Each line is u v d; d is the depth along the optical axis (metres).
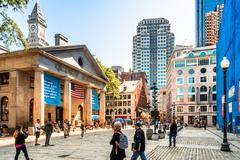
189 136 30.67
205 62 84.50
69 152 15.63
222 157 14.10
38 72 32.59
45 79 33.69
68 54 40.97
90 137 28.58
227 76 42.91
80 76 43.47
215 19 192.12
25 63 32.72
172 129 18.69
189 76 86.25
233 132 36.53
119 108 98.38
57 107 43.97
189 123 84.31
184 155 14.60
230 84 39.25
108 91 64.69
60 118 44.69
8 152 15.52
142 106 114.31
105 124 54.75
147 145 19.47
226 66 17.56
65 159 12.95
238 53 32.06
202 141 23.97
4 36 15.25
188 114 84.81
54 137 27.62
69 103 38.84
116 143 7.59
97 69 51.78
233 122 36.72
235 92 34.69
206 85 83.38
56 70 36.16
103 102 55.22
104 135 32.09
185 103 85.69
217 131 43.78
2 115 35.34
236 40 33.56
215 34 191.88
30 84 36.72
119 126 7.79
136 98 100.94
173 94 88.00
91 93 47.97
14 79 33.44
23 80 35.03
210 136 30.69
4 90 35.47
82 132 28.77
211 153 15.64
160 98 151.62
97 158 13.35
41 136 28.41
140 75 129.50
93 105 49.81
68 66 39.19
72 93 41.16
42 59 33.09
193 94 85.06
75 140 24.42
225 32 44.03
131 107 96.56
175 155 14.55
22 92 34.47
